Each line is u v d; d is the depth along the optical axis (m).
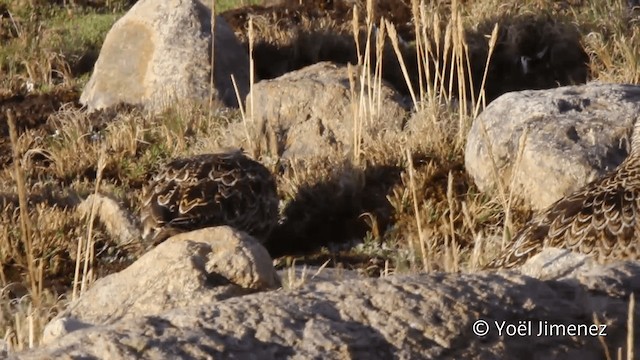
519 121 32.72
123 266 32.16
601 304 16.03
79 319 21.98
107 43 48.09
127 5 59.28
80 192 37.44
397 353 14.70
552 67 50.25
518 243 24.50
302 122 40.00
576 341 15.65
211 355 14.07
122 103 46.88
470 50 49.97
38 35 53.75
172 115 43.06
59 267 32.09
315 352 14.40
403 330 14.87
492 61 50.28
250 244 22.44
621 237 23.12
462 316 15.13
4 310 25.97
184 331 14.34
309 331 14.54
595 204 23.72
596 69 47.28
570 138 31.92
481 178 33.19
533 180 31.69
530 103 33.09
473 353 14.99
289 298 15.18
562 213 24.00
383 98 39.72
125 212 34.12
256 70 50.69
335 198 34.50
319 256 32.28
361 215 33.69
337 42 51.75
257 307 14.82
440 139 36.03
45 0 58.03
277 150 39.56
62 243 32.69
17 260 31.78
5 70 51.69
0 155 43.06
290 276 24.08
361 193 34.78
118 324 14.56
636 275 16.50
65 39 53.53
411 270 26.91
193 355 14.04
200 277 21.92
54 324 20.00
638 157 24.62
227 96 47.38
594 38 48.97
